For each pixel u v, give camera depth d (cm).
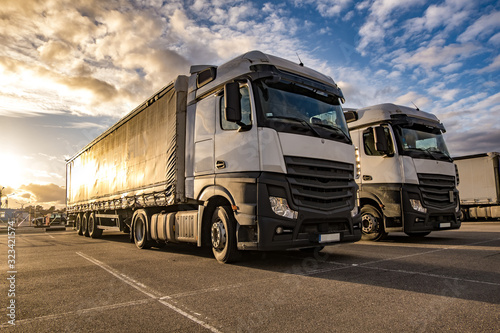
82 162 1499
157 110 811
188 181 666
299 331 263
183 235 685
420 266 505
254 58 577
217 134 599
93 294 392
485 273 446
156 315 310
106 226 1227
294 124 546
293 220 508
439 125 949
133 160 944
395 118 877
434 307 313
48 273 531
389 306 319
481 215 1808
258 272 492
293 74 601
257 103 537
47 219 3372
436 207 849
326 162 563
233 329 271
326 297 352
